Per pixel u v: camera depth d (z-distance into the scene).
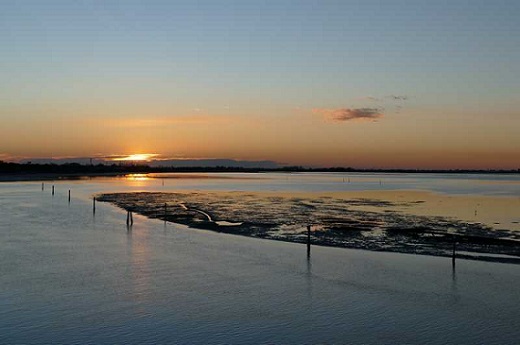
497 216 48.03
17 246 29.52
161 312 17.62
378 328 16.36
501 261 26.00
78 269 23.67
